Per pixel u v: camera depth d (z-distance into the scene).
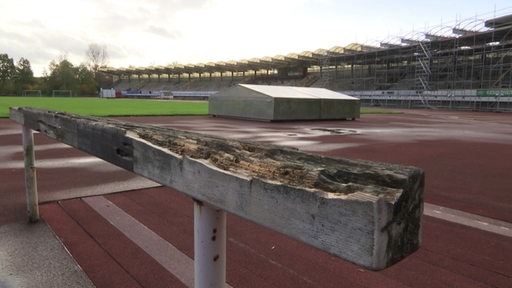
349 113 24.53
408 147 11.66
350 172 1.07
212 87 83.25
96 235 4.08
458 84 44.12
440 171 8.06
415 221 0.95
